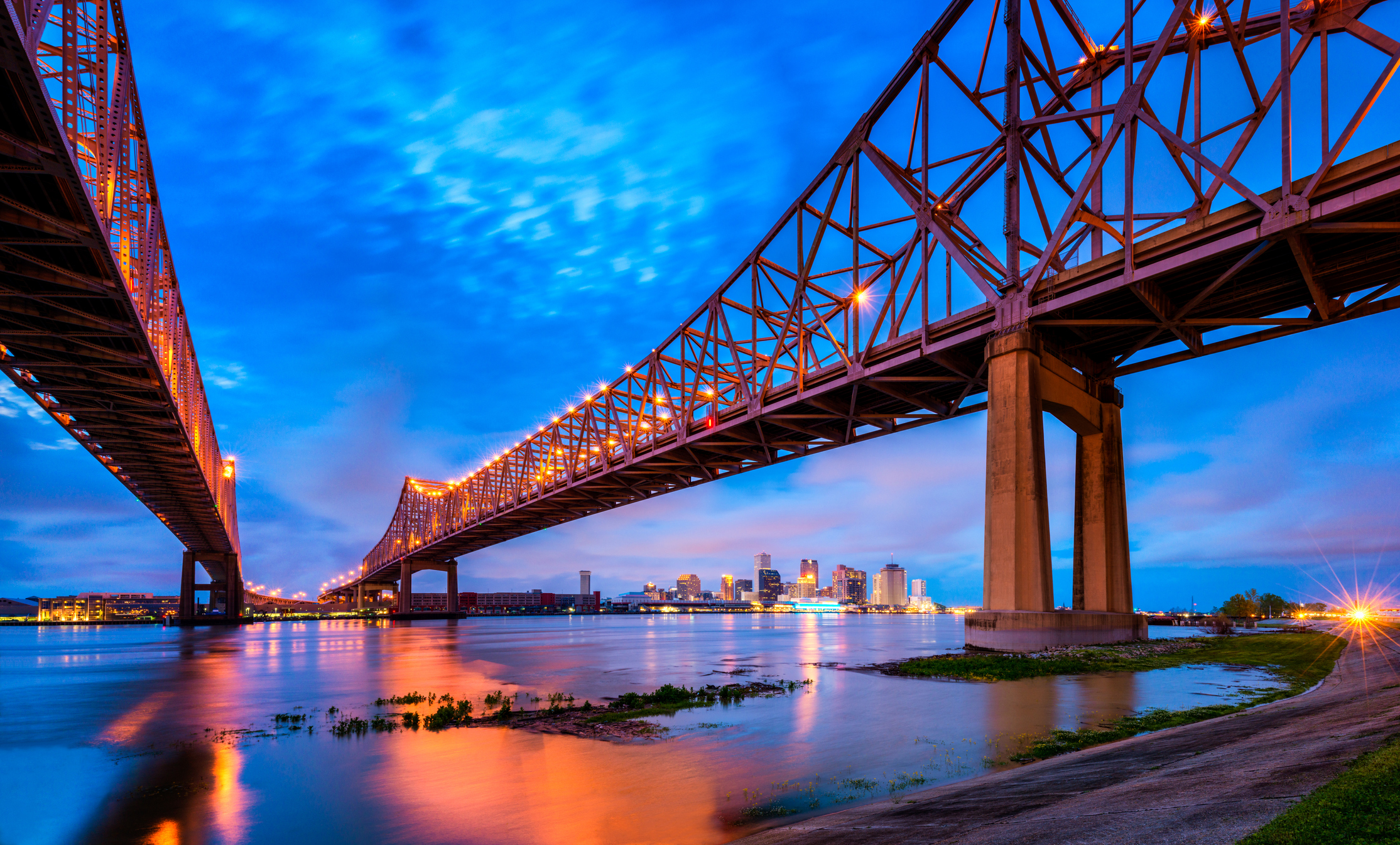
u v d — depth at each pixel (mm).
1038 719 16969
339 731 19438
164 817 11914
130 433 59656
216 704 26109
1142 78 37188
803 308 60000
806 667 37031
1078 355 44031
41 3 21672
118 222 34844
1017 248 41844
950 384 50906
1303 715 13258
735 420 65438
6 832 11312
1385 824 5410
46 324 39094
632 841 9664
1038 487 36656
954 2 47469
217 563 153125
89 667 44625
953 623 169375
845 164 57094
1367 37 29938
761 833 9492
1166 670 28109
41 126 23906
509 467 124312
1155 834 6344
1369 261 33156
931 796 10320
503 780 13445
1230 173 33281
